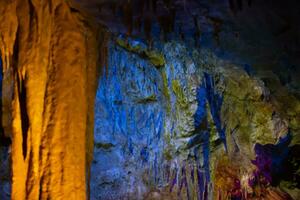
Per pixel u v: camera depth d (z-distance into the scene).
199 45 6.25
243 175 9.07
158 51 7.48
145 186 9.34
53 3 4.68
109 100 8.60
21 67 4.47
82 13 5.08
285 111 8.29
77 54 4.75
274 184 9.05
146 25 5.18
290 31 5.16
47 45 4.60
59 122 4.44
